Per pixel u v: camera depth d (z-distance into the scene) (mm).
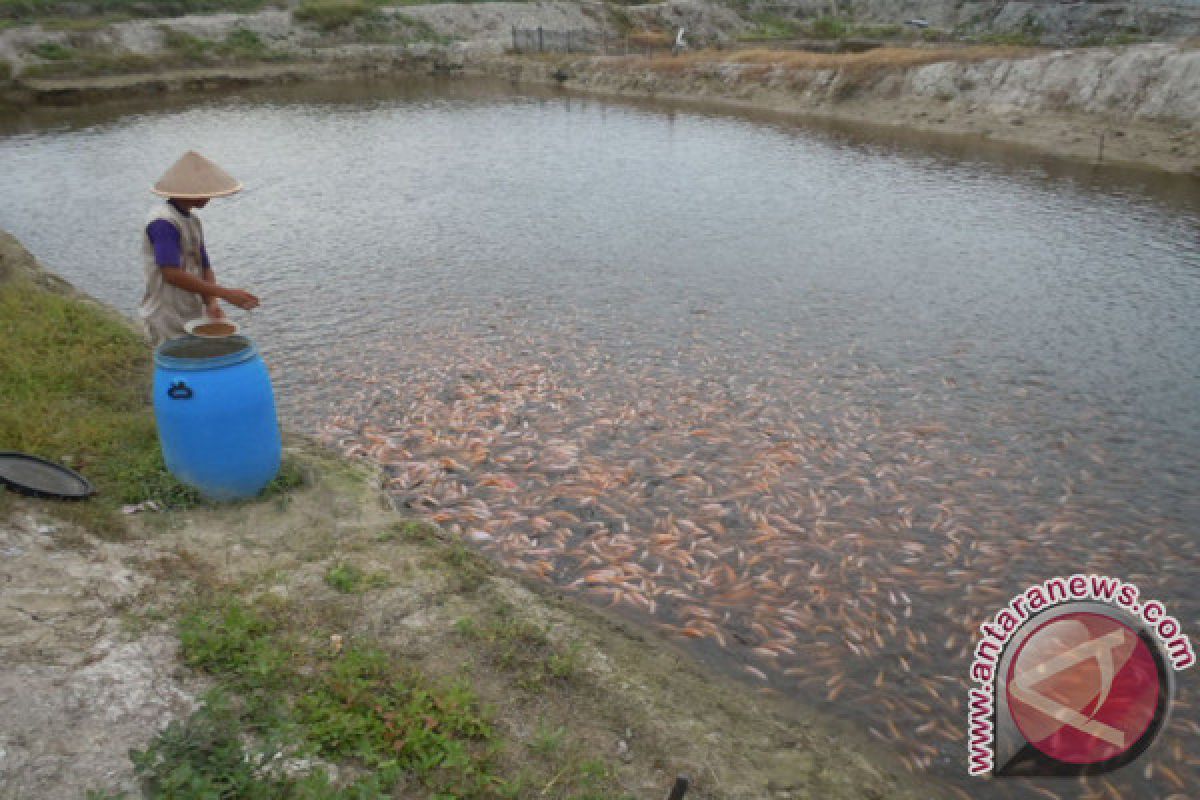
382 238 14539
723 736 4316
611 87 39469
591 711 4223
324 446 7262
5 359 7012
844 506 6797
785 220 15984
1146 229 15406
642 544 6266
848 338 10250
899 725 4766
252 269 12750
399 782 3434
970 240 14680
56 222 15609
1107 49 25109
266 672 3842
